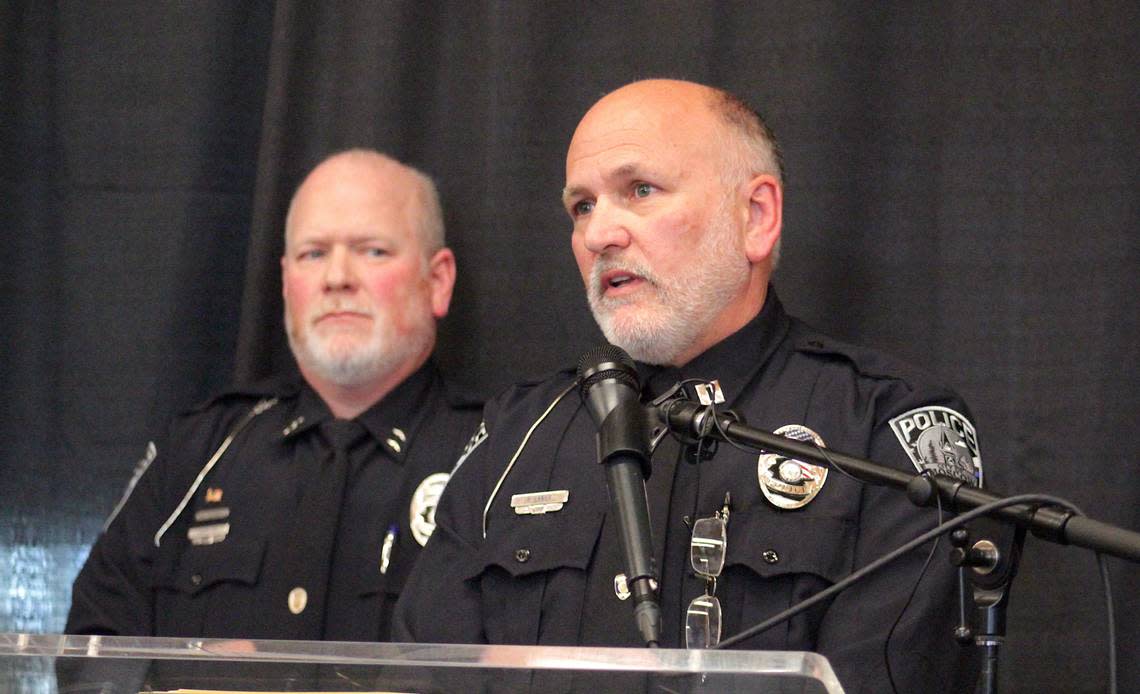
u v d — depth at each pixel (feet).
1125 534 8.85
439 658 7.97
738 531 13.71
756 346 15.26
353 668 7.84
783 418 14.43
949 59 19.11
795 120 19.33
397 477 18.78
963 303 18.80
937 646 12.64
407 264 19.51
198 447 19.33
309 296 19.34
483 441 15.84
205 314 20.85
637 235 15.19
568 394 15.65
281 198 20.38
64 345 20.79
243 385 20.06
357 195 19.51
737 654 7.79
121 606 18.53
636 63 20.02
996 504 9.39
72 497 20.59
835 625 12.96
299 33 20.54
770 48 19.51
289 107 20.40
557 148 20.25
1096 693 17.83
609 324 15.28
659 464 14.34
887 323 19.07
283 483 18.81
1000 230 18.75
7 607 20.49
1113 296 18.20
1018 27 18.89
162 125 20.94
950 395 14.43
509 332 20.31
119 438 20.59
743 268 15.49
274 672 7.86
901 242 19.11
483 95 20.59
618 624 13.69
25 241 21.12
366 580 18.15
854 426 14.06
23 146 21.22
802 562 13.25
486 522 15.01
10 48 21.22
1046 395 18.35
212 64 20.98
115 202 20.93
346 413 19.56
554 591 14.08
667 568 13.83
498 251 20.33
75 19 21.18
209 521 18.74
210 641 8.12
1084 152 18.51
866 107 19.26
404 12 20.59
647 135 15.43
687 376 15.26
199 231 20.85
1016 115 18.80
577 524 14.38
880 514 13.43
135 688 7.85
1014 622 18.15
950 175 18.98
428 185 20.11
